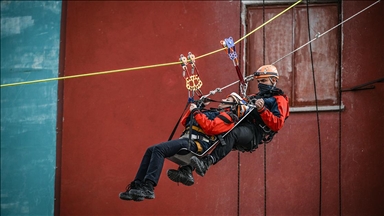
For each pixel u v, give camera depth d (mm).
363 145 29359
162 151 22141
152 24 31812
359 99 29719
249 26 31250
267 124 22750
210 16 31375
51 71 32406
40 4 33125
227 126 22312
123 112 31359
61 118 31922
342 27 30344
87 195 30984
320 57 30609
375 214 28719
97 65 31969
